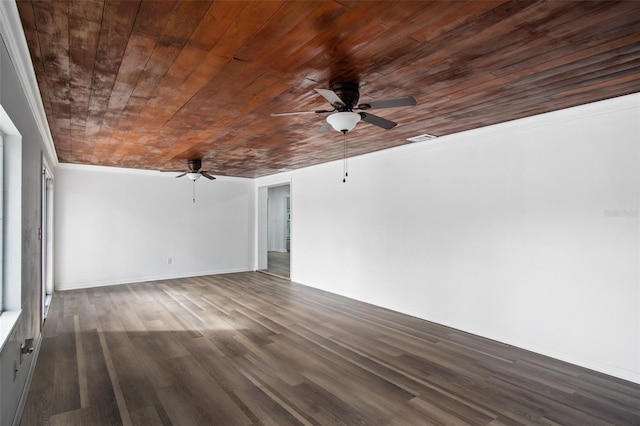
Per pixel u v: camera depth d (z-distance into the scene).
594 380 2.96
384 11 1.67
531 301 3.57
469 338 3.94
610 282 3.04
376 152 5.31
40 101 2.87
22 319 2.47
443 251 4.41
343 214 5.98
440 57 2.16
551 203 3.42
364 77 2.46
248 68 2.29
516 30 1.84
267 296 5.96
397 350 3.60
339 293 6.06
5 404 1.97
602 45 2.00
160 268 7.43
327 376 3.02
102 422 2.34
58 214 6.35
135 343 3.76
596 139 3.12
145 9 1.64
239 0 1.58
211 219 8.11
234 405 2.56
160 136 4.16
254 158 5.76
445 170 4.38
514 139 3.70
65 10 1.64
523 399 2.66
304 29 1.83
